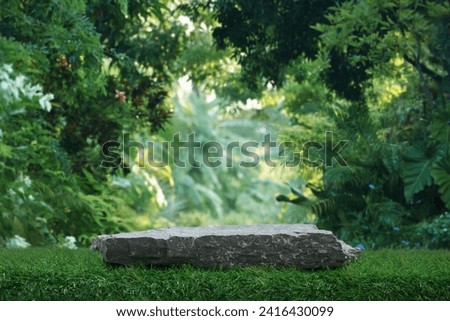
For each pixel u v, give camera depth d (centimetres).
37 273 572
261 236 577
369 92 1323
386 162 1193
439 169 1097
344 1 1248
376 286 560
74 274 569
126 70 1293
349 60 1212
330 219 1205
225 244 576
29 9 1124
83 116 1212
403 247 1091
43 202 1048
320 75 1288
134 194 1462
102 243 597
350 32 1148
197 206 2375
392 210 1134
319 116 1410
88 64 1120
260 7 1238
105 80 1152
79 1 1083
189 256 575
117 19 1275
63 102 1224
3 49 1030
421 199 1212
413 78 1329
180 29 1388
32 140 1089
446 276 574
